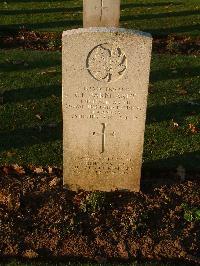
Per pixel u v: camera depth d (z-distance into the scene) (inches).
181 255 71.9
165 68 132.5
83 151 80.0
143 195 82.9
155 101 114.0
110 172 82.1
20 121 104.1
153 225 76.6
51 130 101.4
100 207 78.5
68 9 190.2
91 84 72.8
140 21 176.2
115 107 75.0
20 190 82.6
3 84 119.8
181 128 103.1
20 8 189.0
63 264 69.6
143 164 91.5
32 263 69.7
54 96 115.0
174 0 208.5
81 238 73.9
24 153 93.6
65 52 69.9
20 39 155.7
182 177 88.2
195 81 125.7
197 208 79.5
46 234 74.2
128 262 71.2
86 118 76.3
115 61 70.7
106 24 124.6
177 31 165.6
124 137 78.0
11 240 72.8
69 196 82.2
